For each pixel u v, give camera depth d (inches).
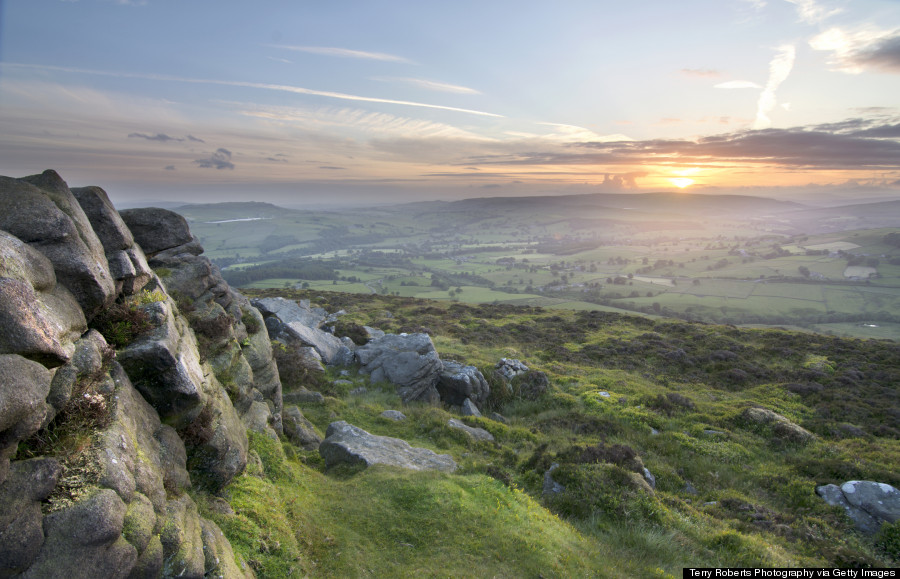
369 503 463.2
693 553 489.7
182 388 330.0
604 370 1306.6
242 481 409.7
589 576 402.9
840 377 1180.5
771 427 885.8
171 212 525.0
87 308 291.0
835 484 667.4
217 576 265.3
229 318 548.1
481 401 1056.2
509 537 425.4
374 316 1925.4
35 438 218.4
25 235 259.3
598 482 583.8
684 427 914.1
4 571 178.9
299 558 355.6
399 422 797.2
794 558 498.9
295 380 909.8
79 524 198.4
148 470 261.7
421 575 367.2
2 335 198.5
